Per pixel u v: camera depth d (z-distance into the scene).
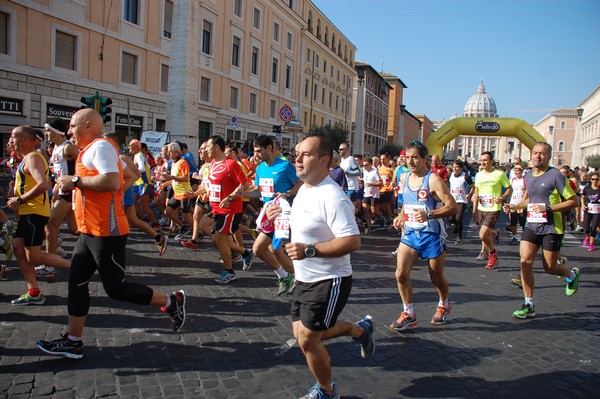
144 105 24.00
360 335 3.55
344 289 2.92
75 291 3.61
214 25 29.02
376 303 5.69
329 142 2.93
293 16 39.56
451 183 11.21
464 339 4.56
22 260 4.82
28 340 4.00
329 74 50.94
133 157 10.12
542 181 5.27
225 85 30.84
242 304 5.32
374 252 9.30
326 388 3.07
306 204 2.90
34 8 18.08
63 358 3.68
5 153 17.36
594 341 4.62
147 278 6.23
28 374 3.40
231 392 3.28
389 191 13.05
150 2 24.00
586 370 3.92
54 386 3.25
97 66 21.19
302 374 3.60
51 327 4.31
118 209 3.63
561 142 103.38
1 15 17.16
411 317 4.79
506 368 3.91
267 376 3.54
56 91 19.25
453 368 3.87
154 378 3.43
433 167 12.04
